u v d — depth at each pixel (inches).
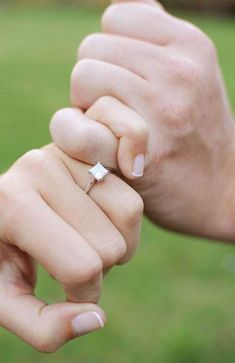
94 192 12.9
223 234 16.5
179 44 15.6
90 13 145.3
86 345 31.6
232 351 31.7
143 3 16.3
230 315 34.6
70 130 13.2
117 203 12.9
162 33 15.7
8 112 70.2
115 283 37.5
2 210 12.1
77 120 13.5
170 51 15.4
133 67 15.2
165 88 14.9
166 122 14.9
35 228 11.9
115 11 16.0
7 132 63.1
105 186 13.0
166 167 15.2
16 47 105.5
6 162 54.6
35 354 30.9
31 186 12.4
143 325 33.5
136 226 13.0
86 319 11.7
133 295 36.3
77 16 139.8
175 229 16.4
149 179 15.1
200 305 35.6
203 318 34.3
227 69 85.5
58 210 12.4
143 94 14.8
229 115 16.4
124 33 15.9
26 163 12.7
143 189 15.2
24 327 12.0
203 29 124.9
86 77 14.7
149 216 16.2
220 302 35.9
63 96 77.3
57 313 11.8
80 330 11.8
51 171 12.6
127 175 13.7
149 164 14.9
